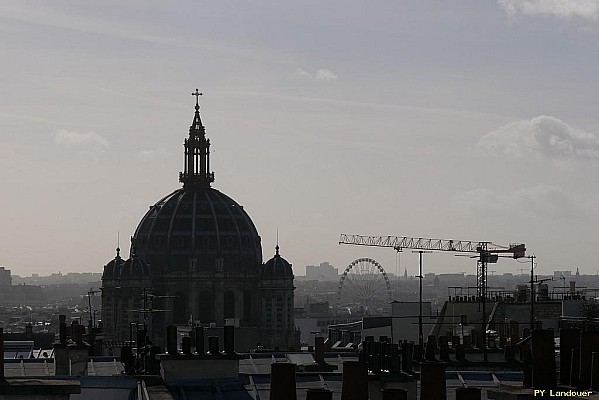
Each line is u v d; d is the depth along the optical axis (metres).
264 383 168.62
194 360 166.88
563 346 134.50
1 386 129.12
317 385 163.12
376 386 146.88
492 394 127.19
